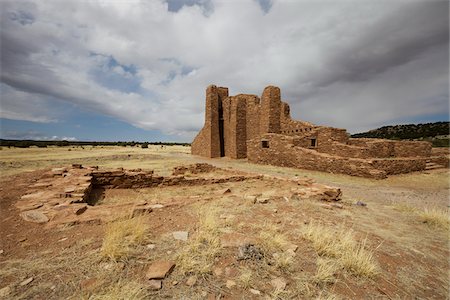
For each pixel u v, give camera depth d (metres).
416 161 18.31
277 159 21.69
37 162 23.88
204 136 35.88
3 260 2.86
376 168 15.38
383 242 4.13
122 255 2.92
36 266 2.72
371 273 2.88
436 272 3.23
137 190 9.71
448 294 2.73
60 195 5.93
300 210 5.74
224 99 35.06
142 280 2.49
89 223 4.09
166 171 18.66
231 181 11.80
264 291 2.44
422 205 8.56
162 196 8.71
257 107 30.50
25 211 4.59
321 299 2.33
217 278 2.61
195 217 4.69
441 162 21.25
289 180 10.83
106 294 2.20
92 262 2.80
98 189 9.38
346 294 2.51
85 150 52.84
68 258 2.91
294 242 3.71
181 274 2.63
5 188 6.94
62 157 31.39
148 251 3.12
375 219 5.71
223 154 35.41
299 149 19.34
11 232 3.70
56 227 3.89
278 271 2.81
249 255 3.07
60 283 2.41
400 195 10.47
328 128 22.06
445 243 4.36
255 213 5.18
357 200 8.60
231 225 4.29
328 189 8.12
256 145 24.66
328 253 3.30
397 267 3.25
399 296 2.59
